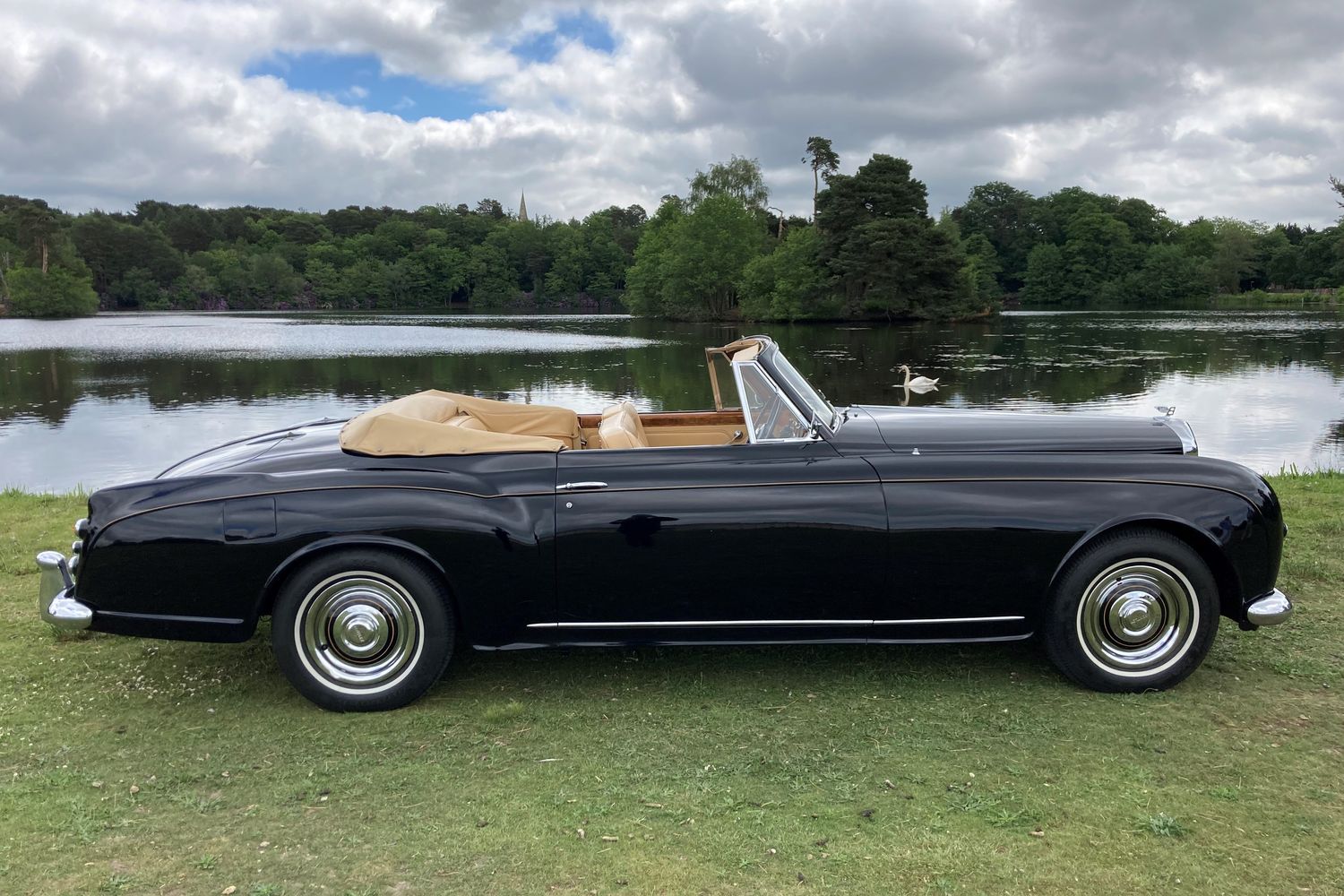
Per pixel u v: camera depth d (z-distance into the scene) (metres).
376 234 161.25
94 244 128.75
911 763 2.97
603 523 3.41
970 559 3.42
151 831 2.62
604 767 2.99
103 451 13.51
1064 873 2.33
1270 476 8.52
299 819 2.68
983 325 62.22
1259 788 2.74
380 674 3.48
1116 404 18.33
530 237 154.50
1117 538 3.43
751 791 2.81
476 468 3.50
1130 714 3.31
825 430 3.58
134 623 3.44
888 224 70.12
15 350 37.88
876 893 2.25
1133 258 111.19
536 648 3.56
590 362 31.64
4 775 2.99
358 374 26.92
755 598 3.46
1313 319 58.31
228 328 64.50
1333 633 4.10
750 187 87.00
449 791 2.85
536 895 2.27
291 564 3.38
